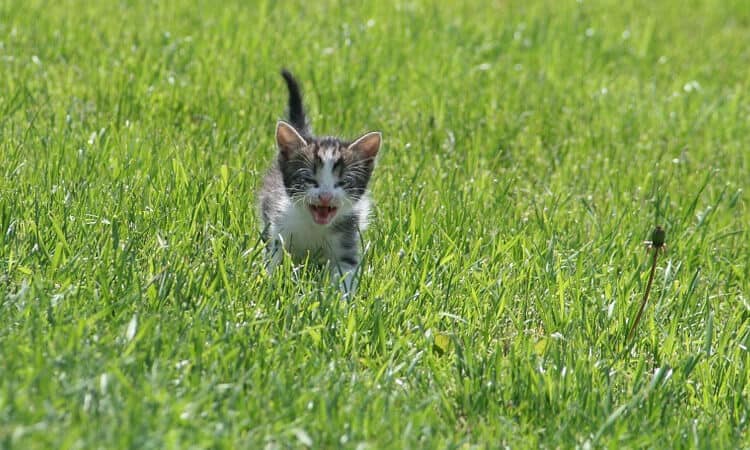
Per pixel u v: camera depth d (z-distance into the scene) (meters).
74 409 6.86
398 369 8.38
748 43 23.59
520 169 14.22
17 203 10.42
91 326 8.11
